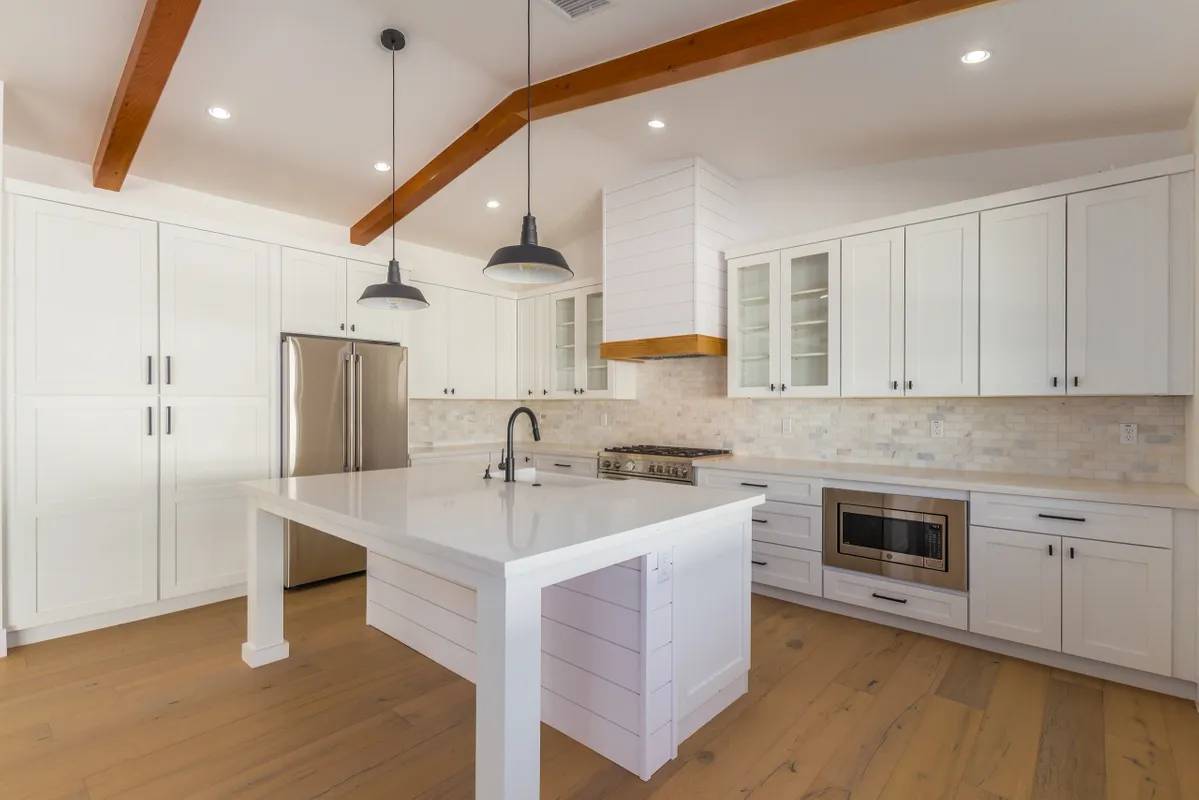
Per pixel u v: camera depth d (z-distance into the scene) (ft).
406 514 6.35
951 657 9.16
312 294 13.05
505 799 4.76
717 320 13.47
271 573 8.96
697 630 7.03
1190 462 8.57
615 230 14.21
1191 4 6.40
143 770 6.34
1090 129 9.57
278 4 8.28
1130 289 8.54
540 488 8.21
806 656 9.20
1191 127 8.71
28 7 7.77
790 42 7.68
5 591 9.29
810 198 13.01
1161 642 7.88
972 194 10.99
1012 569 9.01
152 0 7.21
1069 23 6.93
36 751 6.66
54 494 9.72
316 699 7.88
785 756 6.63
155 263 10.80
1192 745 6.79
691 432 15.12
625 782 6.18
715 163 13.07
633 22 8.32
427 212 14.92
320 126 10.91
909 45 7.77
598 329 16.51
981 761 6.53
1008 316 9.57
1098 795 5.95
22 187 9.42
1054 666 8.82
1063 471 10.03
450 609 8.74
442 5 8.29
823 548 11.06
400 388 14.29
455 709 7.66
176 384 11.03
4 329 9.25
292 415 12.37
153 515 10.75
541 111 10.32
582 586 6.81
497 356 17.92
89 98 9.43
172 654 9.23
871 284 11.12
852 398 12.42
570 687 6.99
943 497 9.66
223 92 9.77
